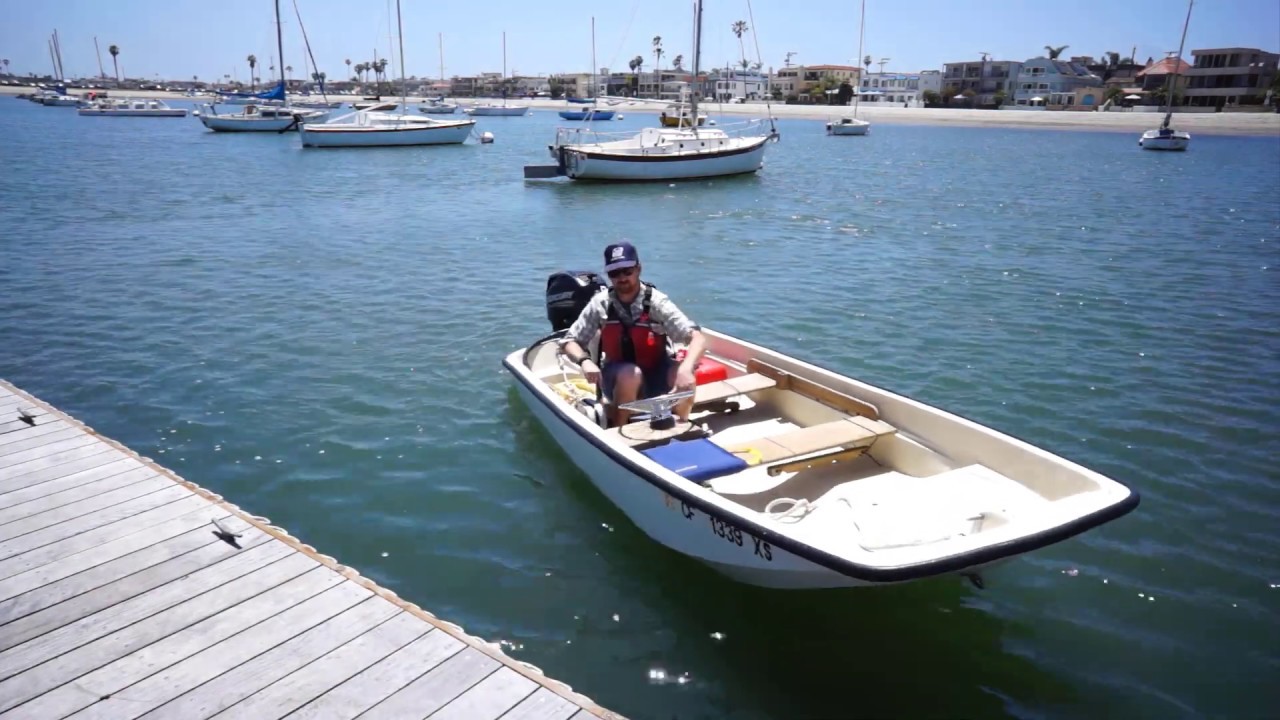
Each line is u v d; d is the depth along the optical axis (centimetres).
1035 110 9231
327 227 1834
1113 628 464
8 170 2975
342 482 626
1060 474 450
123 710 332
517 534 556
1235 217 2006
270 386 817
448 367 876
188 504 505
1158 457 668
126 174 2930
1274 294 1195
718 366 664
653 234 1788
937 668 432
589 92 14838
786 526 410
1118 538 552
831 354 923
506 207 2241
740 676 424
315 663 363
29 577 424
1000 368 874
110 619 391
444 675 357
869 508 454
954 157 4241
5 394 690
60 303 1116
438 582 502
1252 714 400
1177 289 1225
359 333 994
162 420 733
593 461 568
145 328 1003
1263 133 6888
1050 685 420
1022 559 528
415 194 2509
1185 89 9700
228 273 1322
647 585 500
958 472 490
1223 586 501
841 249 1588
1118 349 937
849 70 13788
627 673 425
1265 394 801
